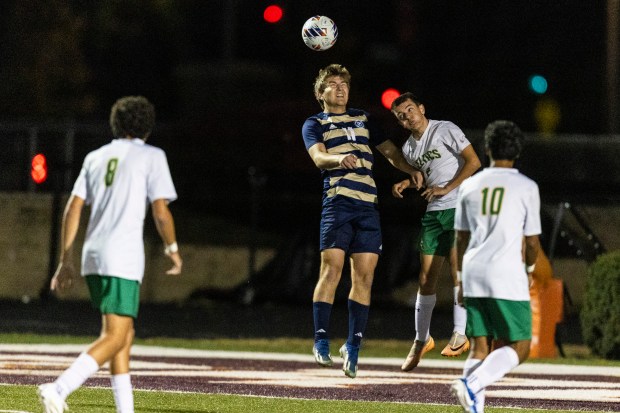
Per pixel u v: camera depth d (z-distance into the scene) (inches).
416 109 1370.6
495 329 1056.8
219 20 4589.1
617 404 1309.1
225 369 1620.3
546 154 3009.4
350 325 1306.6
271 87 3954.2
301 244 2753.4
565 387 1475.1
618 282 1940.2
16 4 4234.7
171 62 4630.9
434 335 2257.6
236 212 3034.0
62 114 4227.4
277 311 2603.3
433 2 4121.6
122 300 1005.2
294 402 1273.4
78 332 2181.3
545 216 2431.1
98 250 1008.2
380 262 2696.9
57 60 4254.4
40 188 2997.0
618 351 1937.7
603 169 2994.6
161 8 4542.3
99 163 1025.5
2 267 2913.4
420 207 2790.4
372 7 4279.0
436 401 1304.1
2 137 2994.6
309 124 1331.2
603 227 2773.1
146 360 1733.5
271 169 2955.2
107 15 4559.5
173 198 1031.0
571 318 2655.0
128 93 4603.8
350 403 1273.4
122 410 1023.6
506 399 1336.1
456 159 1370.6
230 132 2982.3
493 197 1054.4
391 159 1357.0
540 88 3193.9
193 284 2891.2
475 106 4013.3
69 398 1262.3
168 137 3056.1
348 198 1310.3
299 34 4013.3
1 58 4212.6
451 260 1375.5
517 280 1046.4
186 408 1213.7
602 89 3636.8
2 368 1552.7
